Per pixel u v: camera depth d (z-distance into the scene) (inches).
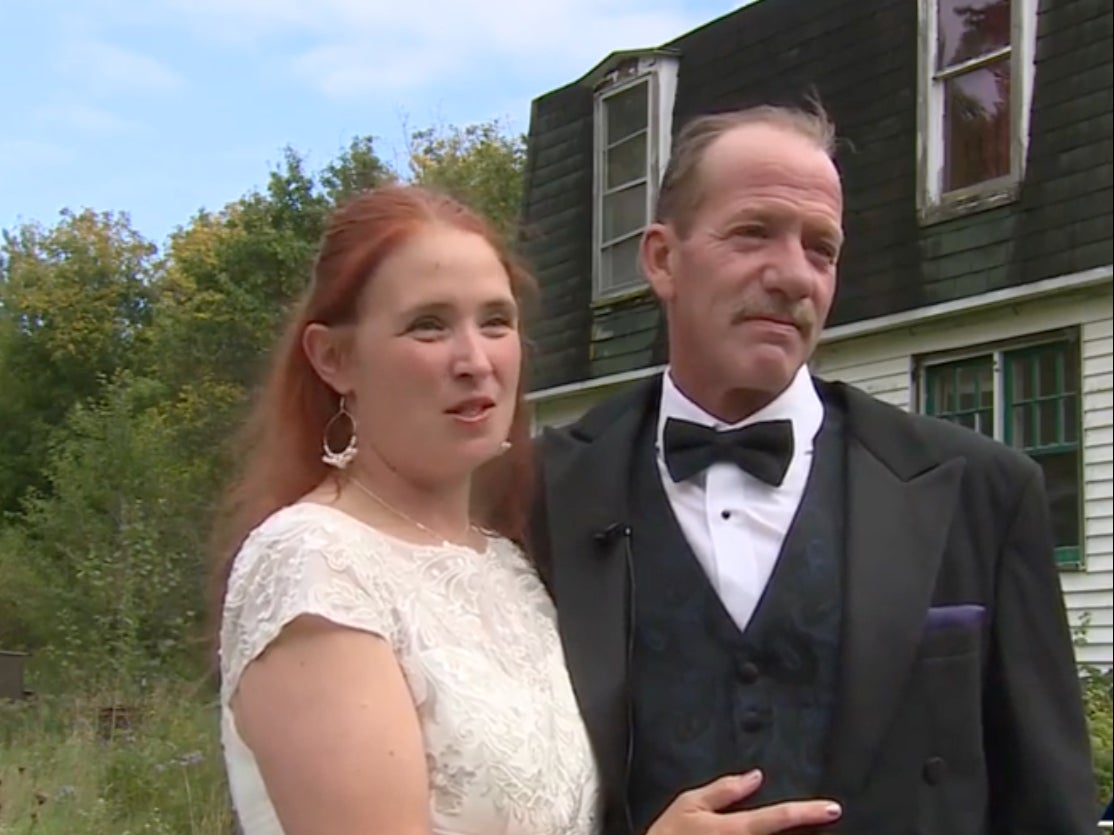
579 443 113.3
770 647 102.8
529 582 102.8
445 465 91.7
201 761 293.4
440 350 90.7
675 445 108.9
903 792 99.9
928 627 102.0
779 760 101.2
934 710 101.1
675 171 110.4
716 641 103.7
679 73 527.8
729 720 102.3
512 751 86.7
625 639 104.7
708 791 89.6
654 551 106.9
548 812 88.6
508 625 94.7
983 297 405.4
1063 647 105.7
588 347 536.4
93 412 831.7
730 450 107.7
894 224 438.6
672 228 109.9
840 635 102.6
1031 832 102.6
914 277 428.8
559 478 109.5
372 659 83.5
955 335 424.2
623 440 111.7
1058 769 102.3
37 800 271.0
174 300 957.2
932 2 433.4
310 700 82.0
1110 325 384.8
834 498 107.3
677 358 111.1
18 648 553.6
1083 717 105.8
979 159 422.9
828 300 108.5
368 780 80.4
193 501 556.7
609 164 544.7
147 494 567.2
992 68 420.2
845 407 112.5
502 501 105.8
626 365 516.4
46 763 309.7
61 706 385.1
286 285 770.2
